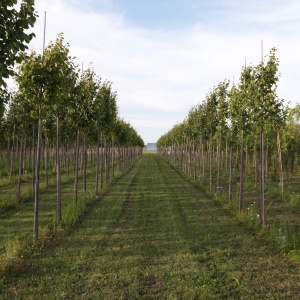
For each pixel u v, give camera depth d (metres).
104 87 17.23
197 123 20.86
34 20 4.58
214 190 17.94
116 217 11.70
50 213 12.20
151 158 63.28
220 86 16.42
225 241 8.88
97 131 17.11
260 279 6.38
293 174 26.25
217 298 5.55
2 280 6.14
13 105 16.33
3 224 10.69
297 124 19.94
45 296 5.62
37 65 8.26
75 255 7.72
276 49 9.80
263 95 9.92
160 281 6.28
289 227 9.70
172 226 10.48
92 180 22.52
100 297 5.60
